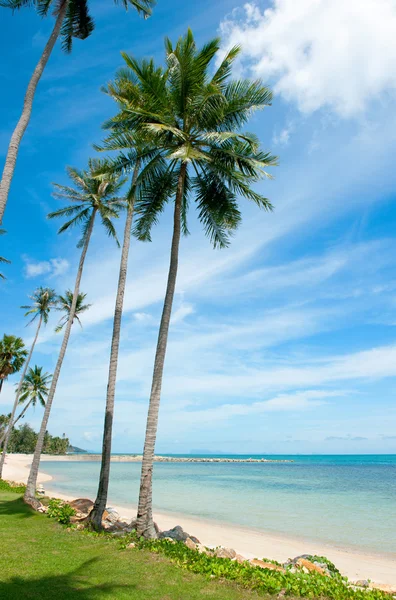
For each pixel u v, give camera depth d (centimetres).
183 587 669
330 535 1730
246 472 6944
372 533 1772
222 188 1352
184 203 1443
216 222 1385
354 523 2012
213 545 1452
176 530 1245
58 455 14112
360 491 3522
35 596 575
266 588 688
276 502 2783
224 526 1903
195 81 1169
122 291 1357
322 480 4853
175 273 1195
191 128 1254
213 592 653
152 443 1072
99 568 745
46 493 2788
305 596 671
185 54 1157
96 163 1966
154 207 1402
